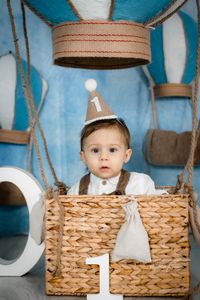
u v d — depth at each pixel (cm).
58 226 146
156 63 233
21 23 247
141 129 250
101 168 162
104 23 153
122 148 165
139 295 144
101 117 164
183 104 249
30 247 171
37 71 239
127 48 154
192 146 145
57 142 249
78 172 250
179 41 230
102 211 143
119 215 142
